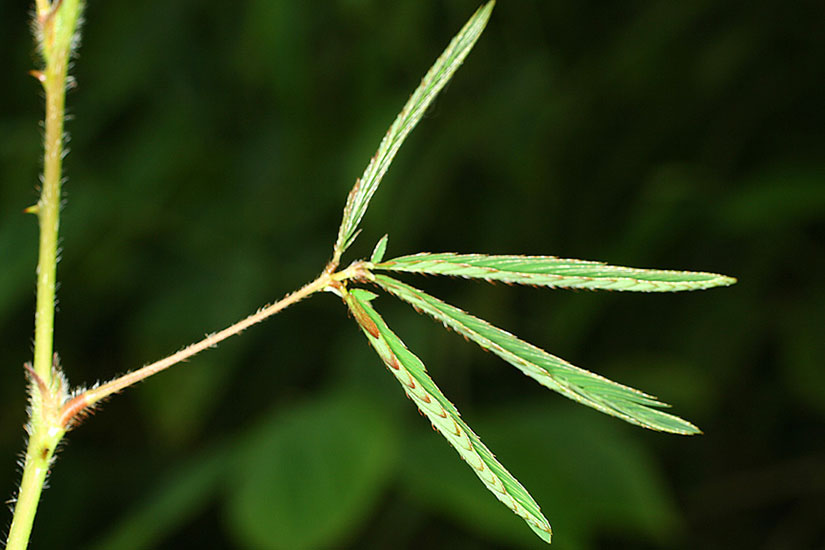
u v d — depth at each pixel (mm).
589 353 928
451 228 957
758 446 930
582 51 923
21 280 786
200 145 955
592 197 924
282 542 529
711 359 856
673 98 890
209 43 967
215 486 665
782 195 719
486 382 938
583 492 642
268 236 933
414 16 859
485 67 922
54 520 964
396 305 882
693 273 265
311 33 875
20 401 1024
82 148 982
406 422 785
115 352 1052
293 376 971
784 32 843
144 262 925
